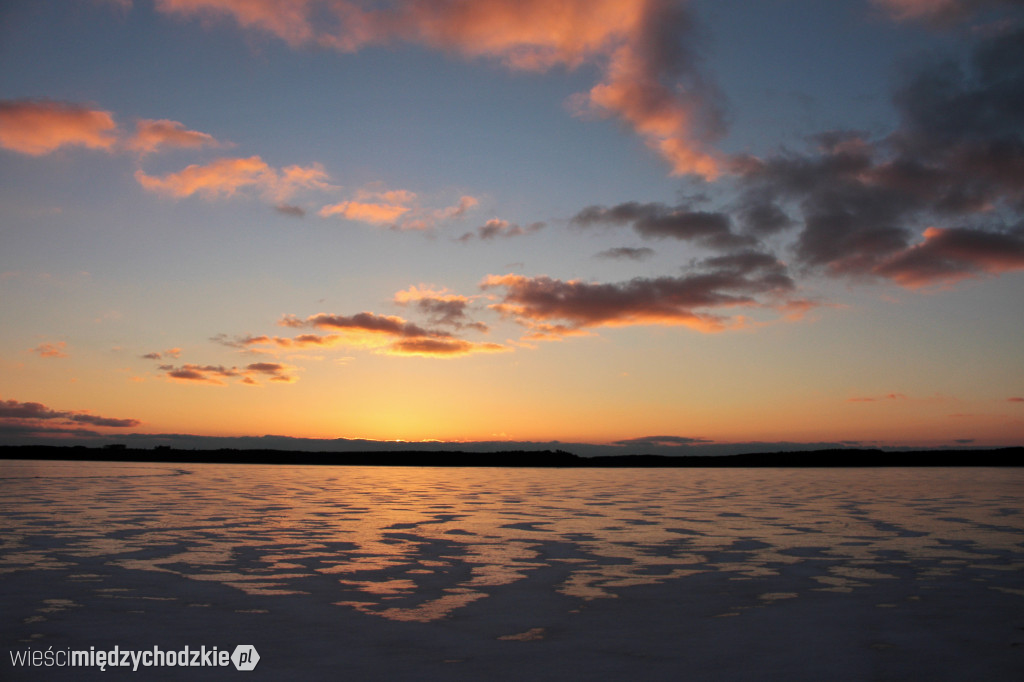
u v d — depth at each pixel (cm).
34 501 2022
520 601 831
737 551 1193
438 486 3014
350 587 897
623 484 3291
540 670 595
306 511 1805
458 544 1252
